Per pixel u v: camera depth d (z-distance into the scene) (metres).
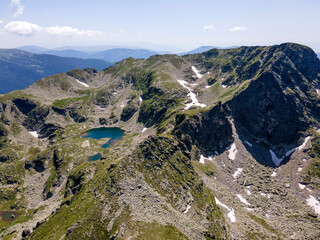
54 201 166.50
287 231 118.75
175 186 116.69
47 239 95.00
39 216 148.38
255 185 168.50
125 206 91.25
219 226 106.12
